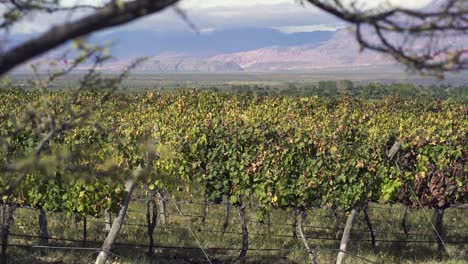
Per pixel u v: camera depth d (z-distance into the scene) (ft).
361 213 54.80
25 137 33.71
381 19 7.19
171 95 78.89
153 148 14.34
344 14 7.26
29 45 6.65
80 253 39.19
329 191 38.65
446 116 67.05
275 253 42.16
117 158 35.58
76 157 12.07
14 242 41.22
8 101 60.70
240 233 46.55
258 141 39.11
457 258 42.32
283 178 38.81
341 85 331.16
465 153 40.42
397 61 7.27
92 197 35.24
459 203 43.06
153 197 39.27
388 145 40.22
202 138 38.99
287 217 52.75
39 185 33.22
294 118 59.16
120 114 53.57
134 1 6.79
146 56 9.46
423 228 51.29
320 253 42.14
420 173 40.22
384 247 45.19
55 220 47.24
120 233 45.03
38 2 8.09
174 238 44.09
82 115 10.41
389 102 81.51
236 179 39.04
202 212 54.60
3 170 8.95
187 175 38.88
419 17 7.06
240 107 72.38
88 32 6.79
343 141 39.68
